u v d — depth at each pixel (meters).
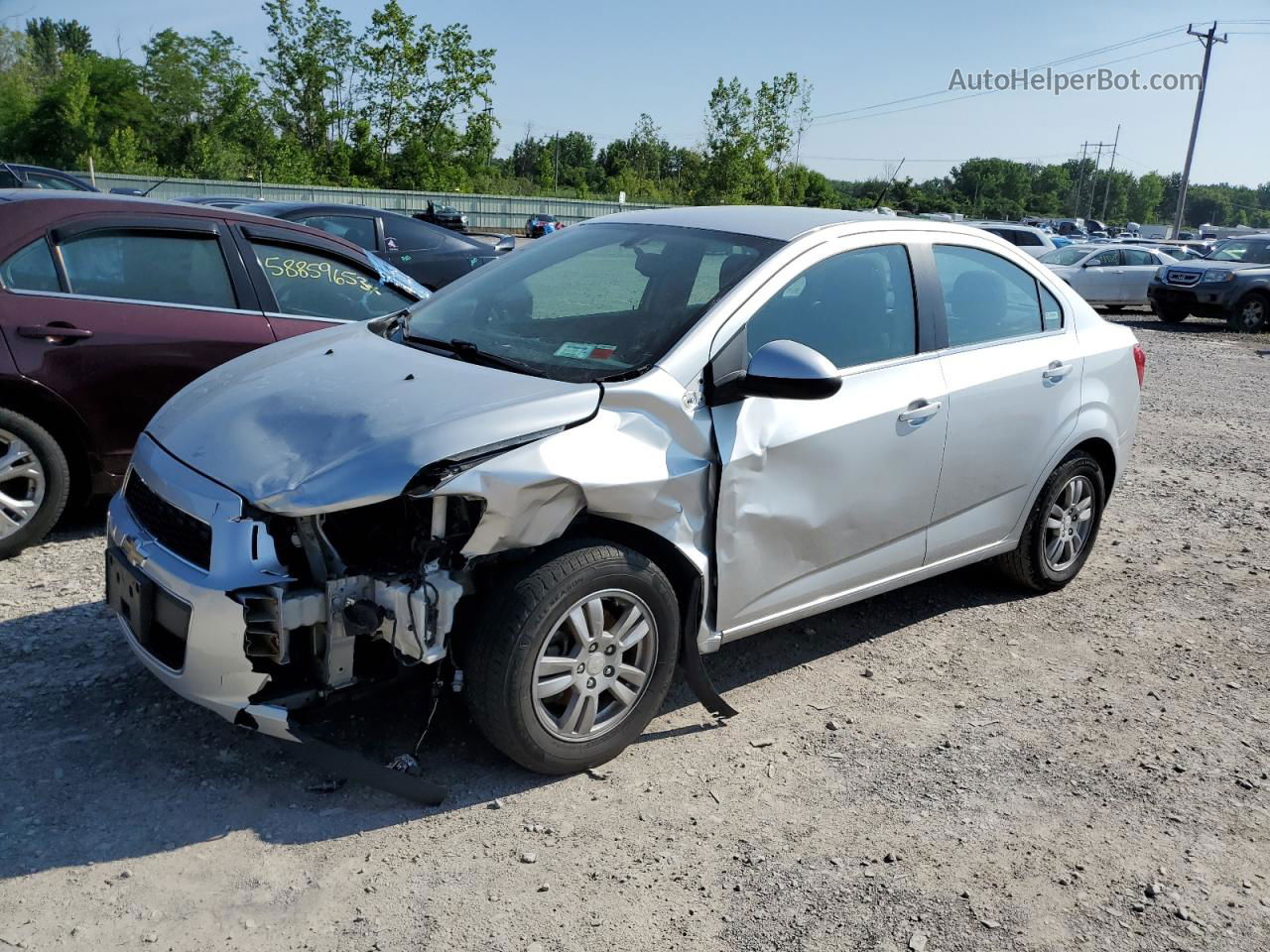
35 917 2.61
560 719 3.32
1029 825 3.28
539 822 3.14
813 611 3.96
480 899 2.80
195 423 3.38
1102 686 4.29
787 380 3.31
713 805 3.29
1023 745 3.77
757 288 3.64
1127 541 6.21
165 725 3.53
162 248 5.19
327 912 2.71
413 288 6.12
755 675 4.20
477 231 47.38
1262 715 4.11
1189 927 2.85
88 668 3.87
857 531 3.96
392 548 3.22
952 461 4.25
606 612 3.34
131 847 2.91
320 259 5.74
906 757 3.64
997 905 2.89
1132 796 3.48
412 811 3.16
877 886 2.95
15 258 4.78
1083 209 150.12
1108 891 2.98
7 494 4.85
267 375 3.62
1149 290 20.06
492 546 3.04
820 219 4.13
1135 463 8.32
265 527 2.95
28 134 54.84
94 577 4.69
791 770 3.52
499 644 3.09
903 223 4.29
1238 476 8.02
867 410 3.86
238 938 2.61
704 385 3.46
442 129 59.00
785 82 52.34
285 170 52.81
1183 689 4.30
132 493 3.44
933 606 5.04
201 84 58.56
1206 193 176.50
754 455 3.52
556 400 3.19
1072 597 5.25
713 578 3.54
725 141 53.06
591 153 128.00
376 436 3.02
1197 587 5.49
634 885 2.89
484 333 3.80
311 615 2.95
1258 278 18.83
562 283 4.00
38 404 4.84
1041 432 4.68
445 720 3.64
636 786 3.37
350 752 3.12
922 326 4.17
